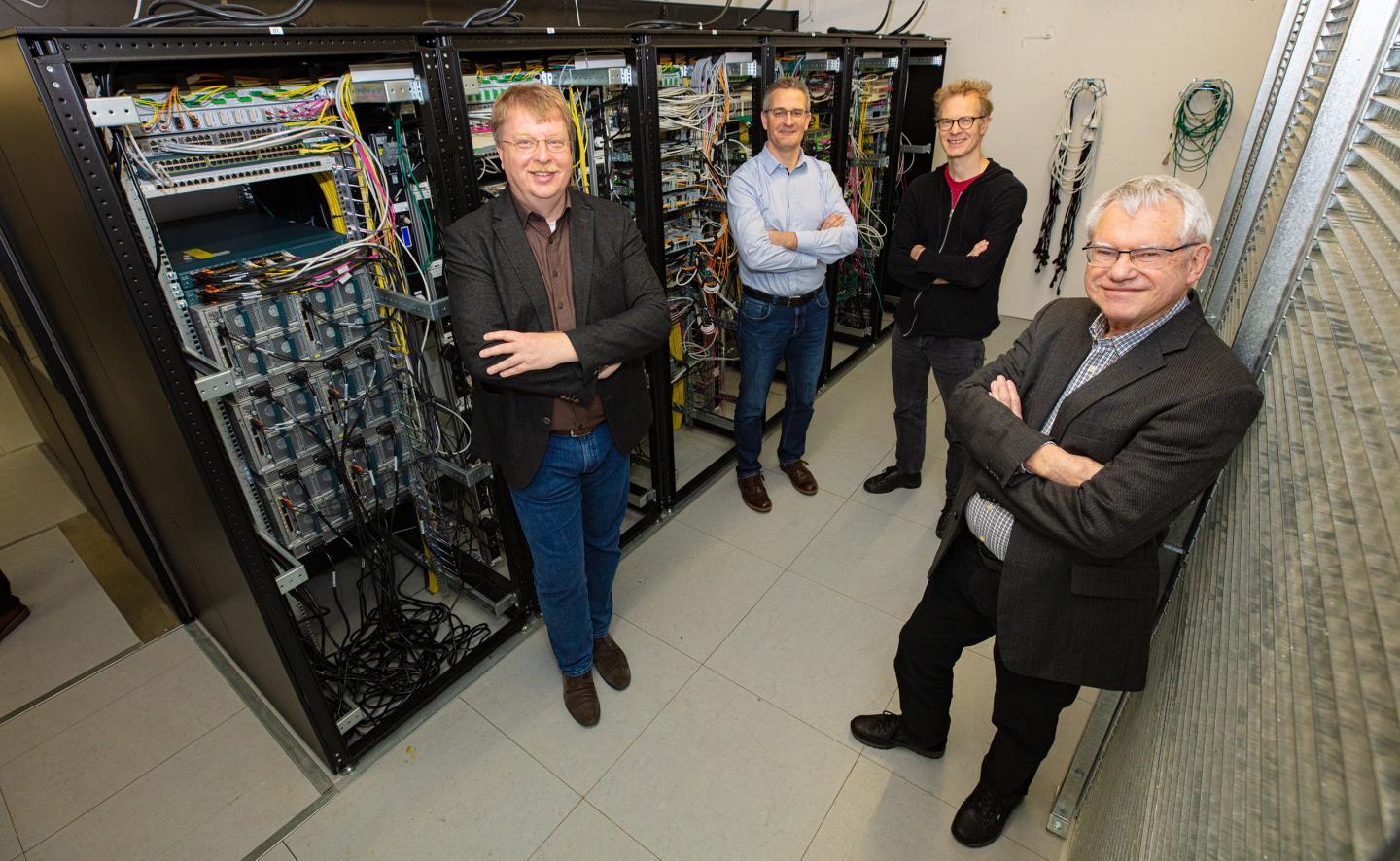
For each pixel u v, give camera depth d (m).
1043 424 1.23
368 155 1.57
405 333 1.88
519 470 1.59
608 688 2.04
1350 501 0.66
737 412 2.79
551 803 1.72
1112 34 3.83
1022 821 1.64
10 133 1.20
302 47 1.27
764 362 2.64
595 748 1.86
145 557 2.19
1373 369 0.67
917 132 4.34
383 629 2.12
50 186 1.18
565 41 1.80
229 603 1.78
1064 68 4.02
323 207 1.89
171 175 1.34
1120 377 1.08
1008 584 1.23
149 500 1.97
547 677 2.10
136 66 1.36
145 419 1.46
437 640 2.22
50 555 2.70
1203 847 0.73
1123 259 1.00
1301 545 0.75
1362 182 0.85
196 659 2.20
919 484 2.97
